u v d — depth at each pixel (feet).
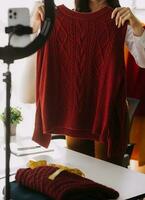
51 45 5.54
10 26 2.94
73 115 5.72
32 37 3.01
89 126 5.70
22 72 6.36
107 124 5.50
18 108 7.87
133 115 6.73
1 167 4.93
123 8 5.31
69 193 3.66
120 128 5.65
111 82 5.48
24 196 3.82
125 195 4.11
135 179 4.65
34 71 6.05
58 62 5.62
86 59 5.58
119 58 5.49
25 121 8.22
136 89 7.52
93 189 3.82
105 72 5.53
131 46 5.74
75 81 5.65
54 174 4.01
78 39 5.55
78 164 5.22
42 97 5.65
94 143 6.09
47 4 3.05
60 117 5.75
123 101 5.58
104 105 5.54
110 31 5.44
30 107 8.38
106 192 3.91
